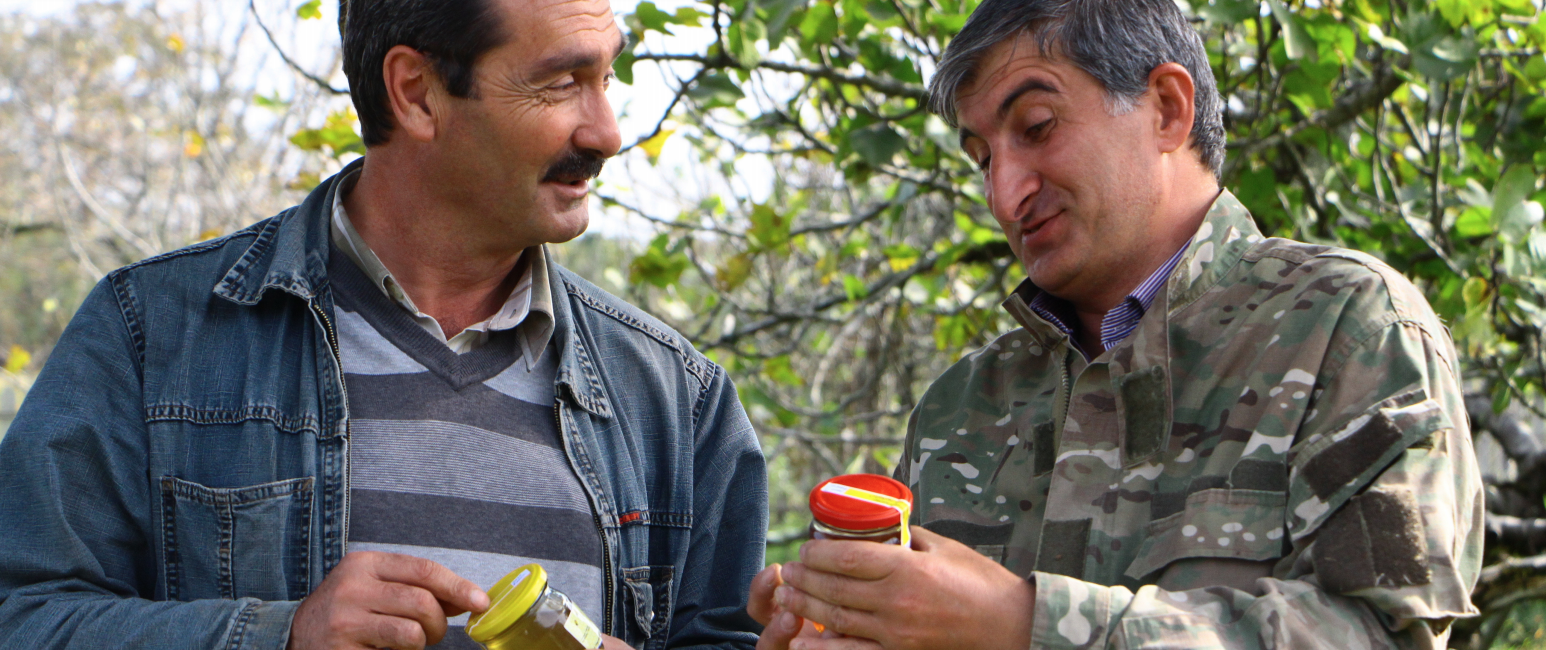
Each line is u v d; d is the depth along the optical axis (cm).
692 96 328
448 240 181
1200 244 163
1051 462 171
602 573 185
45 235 1185
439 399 178
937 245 458
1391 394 138
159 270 177
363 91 175
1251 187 337
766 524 207
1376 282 147
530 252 192
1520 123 364
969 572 133
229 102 651
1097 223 165
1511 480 410
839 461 600
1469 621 386
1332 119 338
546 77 168
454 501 173
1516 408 460
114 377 168
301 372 174
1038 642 129
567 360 188
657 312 443
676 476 199
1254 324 154
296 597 166
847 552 131
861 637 134
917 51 345
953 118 176
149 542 168
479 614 143
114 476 163
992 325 417
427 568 145
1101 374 164
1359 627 128
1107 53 161
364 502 170
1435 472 132
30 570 157
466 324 190
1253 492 142
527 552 176
